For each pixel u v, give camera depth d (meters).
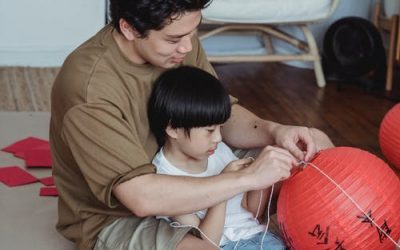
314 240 1.28
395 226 1.29
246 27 3.32
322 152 1.37
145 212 1.20
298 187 1.30
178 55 1.24
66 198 1.37
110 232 1.31
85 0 3.35
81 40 3.42
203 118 1.31
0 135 2.31
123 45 1.26
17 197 1.87
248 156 1.55
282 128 1.44
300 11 3.17
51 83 3.09
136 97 1.29
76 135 1.19
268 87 3.30
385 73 3.35
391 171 1.34
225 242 1.41
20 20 3.31
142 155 1.21
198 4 1.16
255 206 1.45
